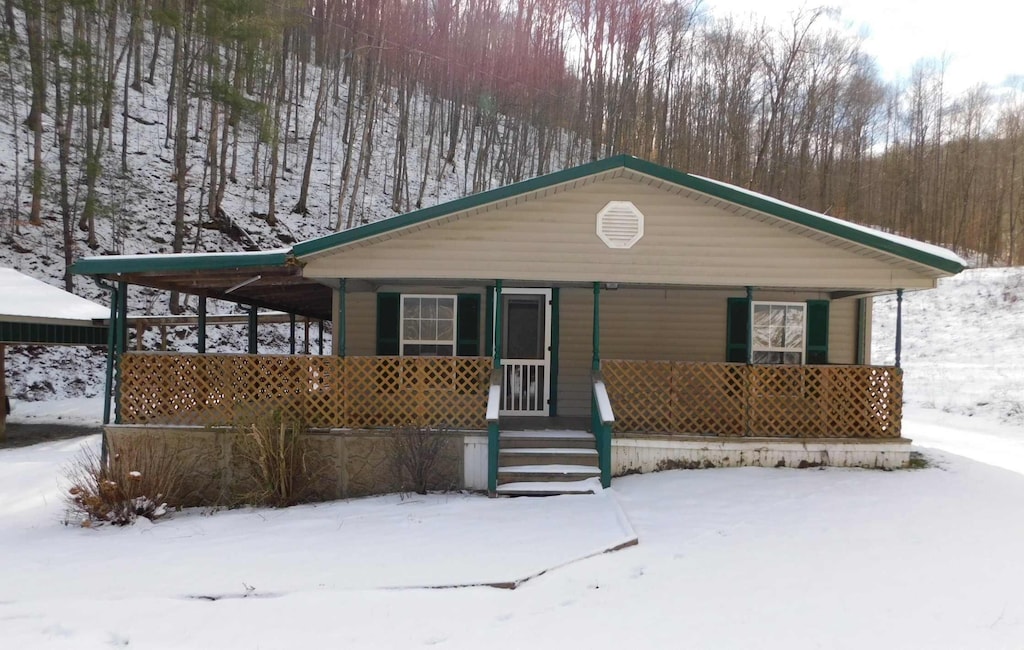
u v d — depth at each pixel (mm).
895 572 5109
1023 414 14852
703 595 4699
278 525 6699
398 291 10344
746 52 35500
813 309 10422
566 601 4637
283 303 13008
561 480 7875
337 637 4098
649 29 34375
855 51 36438
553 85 38094
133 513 7043
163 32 29828
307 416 8242
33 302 12578
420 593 4750
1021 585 4840
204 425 8172
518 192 8109
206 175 24609
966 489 7539
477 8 39281
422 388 8305
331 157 31516
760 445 8469
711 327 10523
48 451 10984
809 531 6117
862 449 8477
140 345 14023
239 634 4148
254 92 31016
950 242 40125
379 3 36281
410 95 36469
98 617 4398
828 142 36250
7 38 19703
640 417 8703
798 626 4188
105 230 20984
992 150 40469
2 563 5598
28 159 20234
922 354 23219
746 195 8141
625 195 8414
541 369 10367
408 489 8023
